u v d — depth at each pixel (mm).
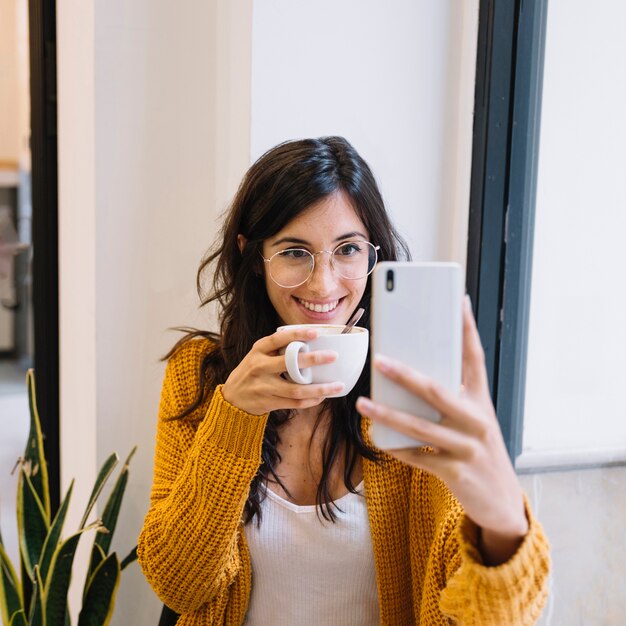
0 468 3752
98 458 1693
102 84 1600
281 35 1464
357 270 1094
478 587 738
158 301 1685
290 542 1137
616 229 1476
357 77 1525
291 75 1479
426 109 1589
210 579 1052
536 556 740
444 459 661
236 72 1542
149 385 1701
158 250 1672
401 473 1163
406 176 1594
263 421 955
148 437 1715
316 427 1169
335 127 1522
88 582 1514
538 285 1604
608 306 1493
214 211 1688
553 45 1532
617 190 1464
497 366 1635
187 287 1691
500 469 669
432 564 998
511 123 1567
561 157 1543
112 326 1669
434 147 1608
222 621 1151
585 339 1547
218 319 1300
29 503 1592
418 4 1553
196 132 1664
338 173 1082
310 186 1052
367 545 1148
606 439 1526
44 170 1995
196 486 993
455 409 645
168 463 1190
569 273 1548
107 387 1680
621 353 1485
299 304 1104
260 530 1137
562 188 1552
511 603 736
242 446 967
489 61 1536
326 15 1488
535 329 1621
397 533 1157
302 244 1077
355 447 1158
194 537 1010
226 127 1625
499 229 1593
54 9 1935
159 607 1760
